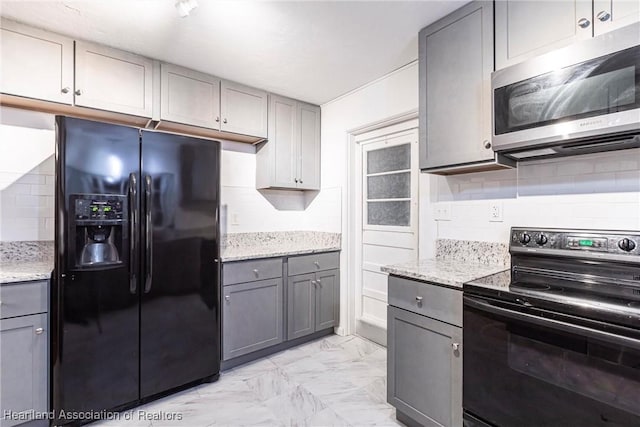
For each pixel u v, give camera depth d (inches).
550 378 46.6
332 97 121.8
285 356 104.2
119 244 74.5
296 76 103.8
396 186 108.8
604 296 47.7
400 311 69.4
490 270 68.4
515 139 57.9
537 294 49.3
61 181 67.7
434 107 74.3
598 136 50.2
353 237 122.0
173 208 81.8
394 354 70.5
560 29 55.9
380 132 112.4
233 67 97.4
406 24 75.7
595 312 42.6
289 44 84.4
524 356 49.3
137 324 76.3
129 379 75.2
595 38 49.2
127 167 75.2
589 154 62.2
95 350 71.1
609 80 48.0
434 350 62.4
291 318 108.8
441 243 86.0
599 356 42.3
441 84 72.9
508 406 51.0
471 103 67.4
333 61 93.7
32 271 68.9
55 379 67.1
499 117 59.9
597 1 52.1
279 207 131.0
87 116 89.5
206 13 71.1
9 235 81.7
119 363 73.9
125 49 86.6
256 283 99.9
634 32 45.8
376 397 81.0
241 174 121.6
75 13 70.8
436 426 61.8
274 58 91.8
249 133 110.9
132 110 88.1
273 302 104.0
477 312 55.2
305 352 107.2
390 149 110.8
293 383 87.8
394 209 109.5
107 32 78.5
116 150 73.9
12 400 63.9
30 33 75.3
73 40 80.3
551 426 46.5
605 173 60.3
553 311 46.3
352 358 102.7
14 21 73.5
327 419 72.4
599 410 42.4
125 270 74.6
